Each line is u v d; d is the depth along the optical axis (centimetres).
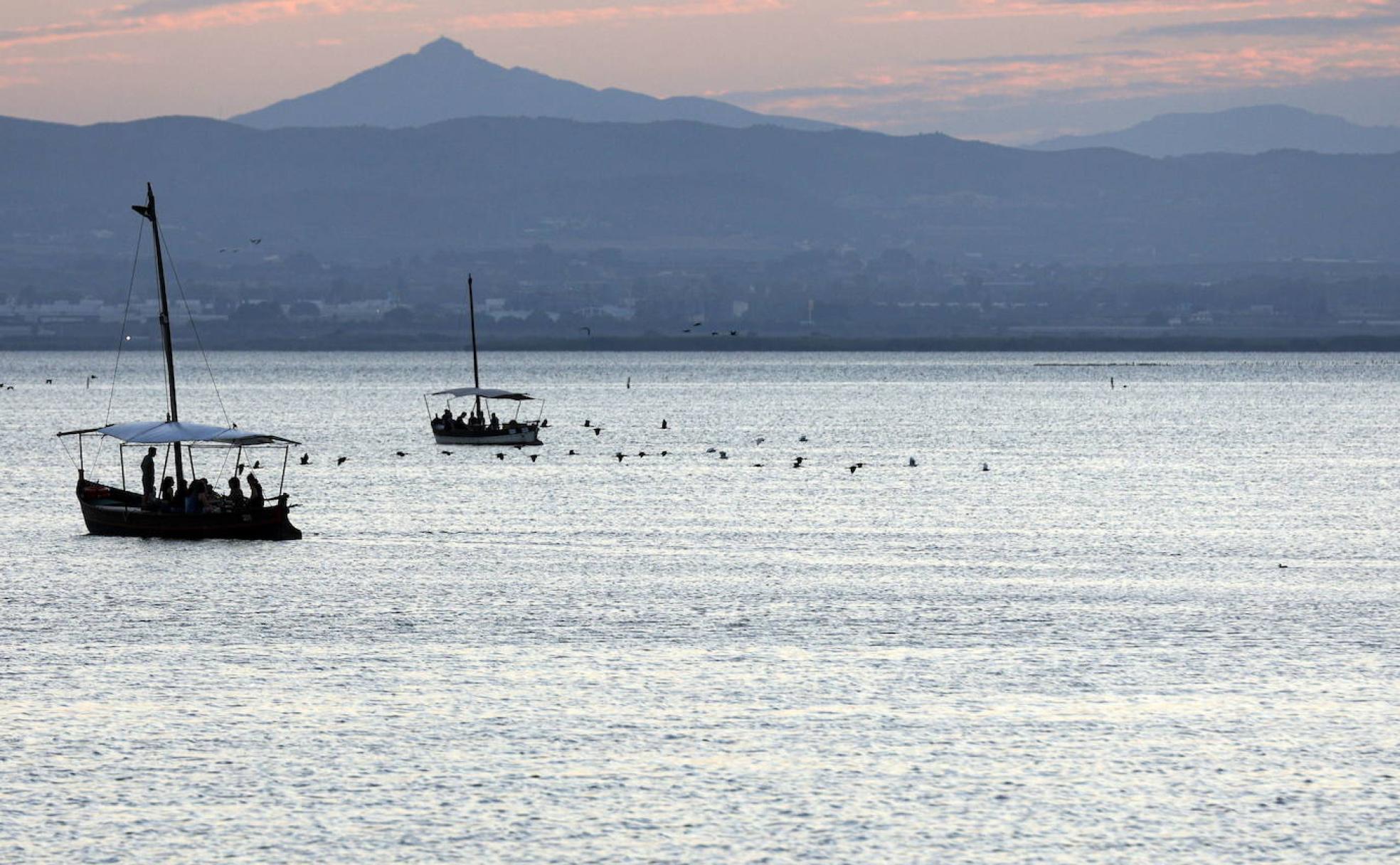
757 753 16888
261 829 14762
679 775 16225
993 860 14212
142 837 14588
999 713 18388
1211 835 14750
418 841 14538
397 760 16600
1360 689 19500
